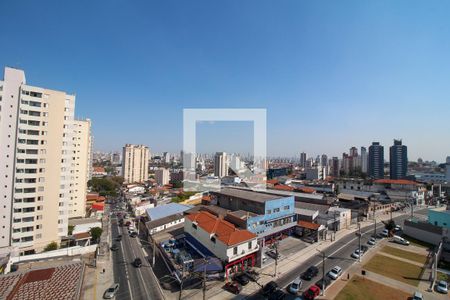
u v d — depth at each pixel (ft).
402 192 316.81
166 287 114.62
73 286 111.55
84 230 213.46
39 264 146.61
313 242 169.17
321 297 102.17
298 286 107.55
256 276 118.62
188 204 279.69
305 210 206.59
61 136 183.83
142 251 168.35
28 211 169.58
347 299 100.83
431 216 190.49
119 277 126.72
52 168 179.11
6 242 163.02
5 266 134.31
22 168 167.32
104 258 154.92
